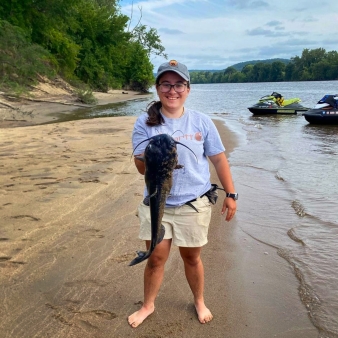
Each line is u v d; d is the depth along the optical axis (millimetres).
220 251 4762
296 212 6082
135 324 3342
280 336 3205
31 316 3461
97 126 16781
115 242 4840
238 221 5727
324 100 18281
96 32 50594
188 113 3287
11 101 28062
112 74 57625
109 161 9320
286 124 18484
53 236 5012
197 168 3250
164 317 3461
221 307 3613
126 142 12219
